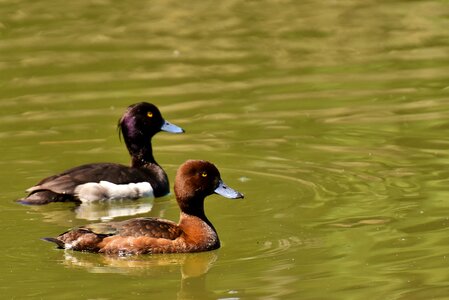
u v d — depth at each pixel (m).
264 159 17.25
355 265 12.77
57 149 17.88
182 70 22.23
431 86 20.88
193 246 13.48
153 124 17.09
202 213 13.95
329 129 18.61
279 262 12.95
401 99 20.16
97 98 20.58
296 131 18.59
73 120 19.34
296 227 14.20
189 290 12.16
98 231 13.49
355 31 24.61
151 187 16.52
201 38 24.31
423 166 16.62
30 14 25.92
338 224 14.25
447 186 15.64
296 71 22.05
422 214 14.50
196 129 18.86
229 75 21.81
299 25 25.09
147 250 13.38
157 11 26.25
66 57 23.08
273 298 11.83
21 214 15.02
